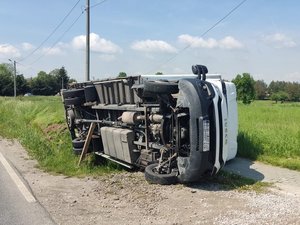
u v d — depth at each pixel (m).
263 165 10.16
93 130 11.16
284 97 107.44
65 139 14.33
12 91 112.25
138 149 9.27
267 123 18.58
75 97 11.95
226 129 8.01
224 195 7.29
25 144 14.49
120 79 9.48
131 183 8.43
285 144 11.31
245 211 6.31
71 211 6.64
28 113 26.88
